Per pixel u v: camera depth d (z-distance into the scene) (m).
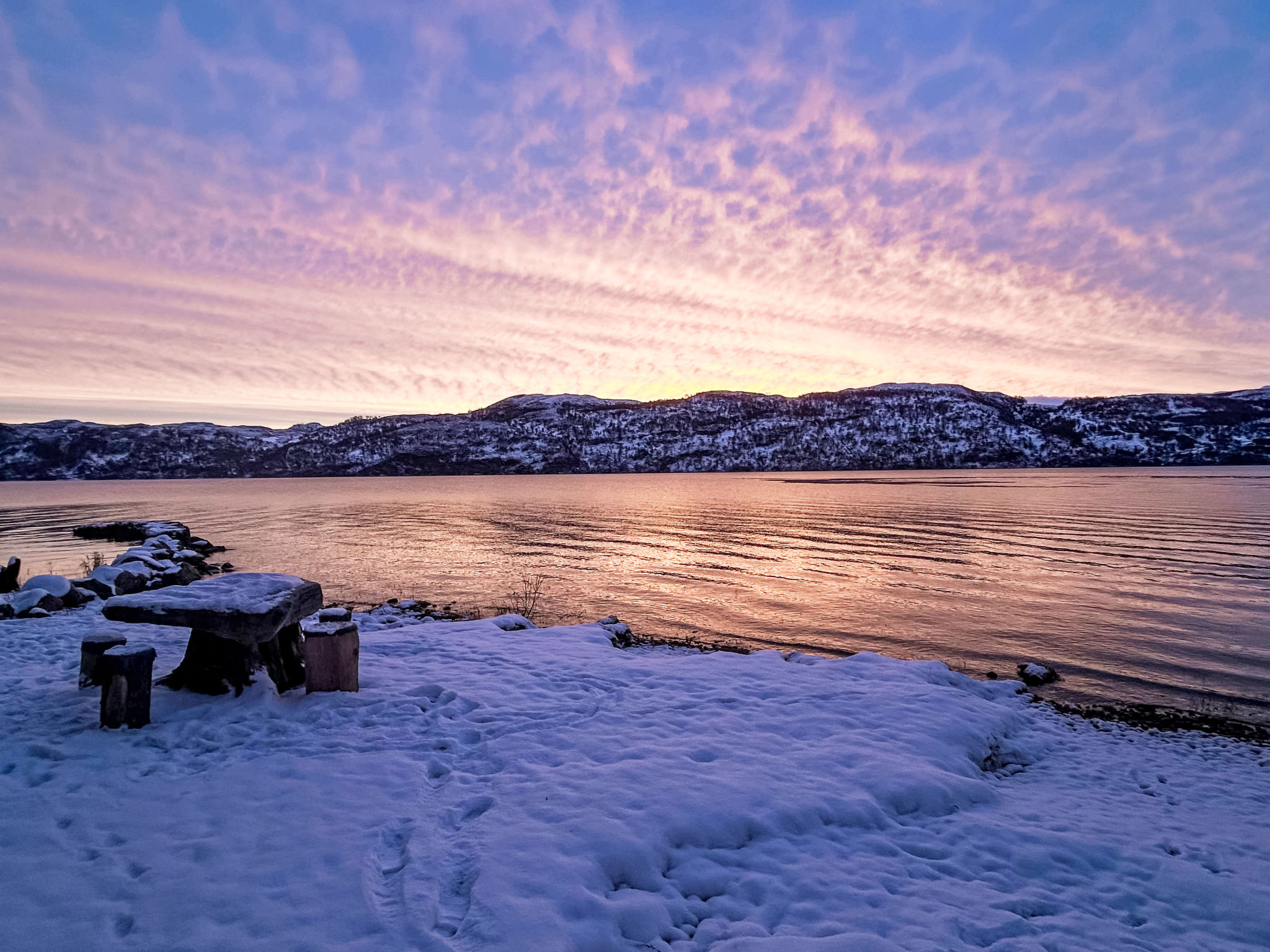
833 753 6.37
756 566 27.02
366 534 41.09
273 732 6.40
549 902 3.84
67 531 44.00
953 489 94.94
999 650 14.50
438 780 5.59
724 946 3.68
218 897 3.80
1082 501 66.81
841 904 4.14
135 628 11.14
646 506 67.56
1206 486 94.94
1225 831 5.93
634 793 5.27
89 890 3.84
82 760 5.61
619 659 9.73
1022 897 4.38
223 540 37.47
